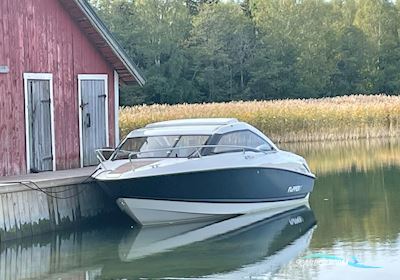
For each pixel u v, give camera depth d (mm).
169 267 10547
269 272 10016
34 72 15297
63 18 16141
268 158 14906
